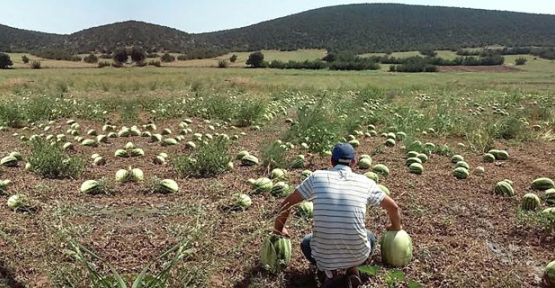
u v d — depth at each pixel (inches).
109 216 265.4
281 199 296.5
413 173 370.6
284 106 842.8
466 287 197.6
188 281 174.1
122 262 211.9
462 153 459.8
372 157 429.7
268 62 2982.3
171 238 231.5
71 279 172.6
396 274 176.1
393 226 210.7
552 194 309.7
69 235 184.1
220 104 705.6
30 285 191.0
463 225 266.8
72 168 351.9
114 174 362.9
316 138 413.7
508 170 397.1
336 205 187.2
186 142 500.4
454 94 1027.3
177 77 1569.9
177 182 336.5
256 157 417.4
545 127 605.0
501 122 564.4
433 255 224.7
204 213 197.6
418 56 3752.5
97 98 917.8
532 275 211.3
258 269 208.7
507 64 3243.1
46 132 572.4
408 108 675.4
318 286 198.7
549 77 2166.6
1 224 234.2
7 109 626.5
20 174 354.0
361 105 762.8
